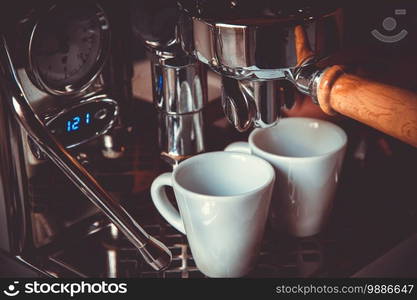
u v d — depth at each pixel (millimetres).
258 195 364
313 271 387
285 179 406
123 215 349
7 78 321
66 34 388
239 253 378
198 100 421
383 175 496
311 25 298
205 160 405
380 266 403
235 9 302
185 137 433
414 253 428
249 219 368
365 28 469
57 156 330
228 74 314
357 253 402
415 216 440
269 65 299
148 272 389
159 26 394
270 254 408
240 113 338
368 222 435
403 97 283
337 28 310
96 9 400
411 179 489
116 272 388
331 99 302
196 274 391
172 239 422
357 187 479
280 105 348
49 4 371
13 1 357
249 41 295
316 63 314
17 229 384
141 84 586
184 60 405
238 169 408
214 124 543
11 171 373
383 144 515
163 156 445
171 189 472
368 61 479
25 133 374
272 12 296
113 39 425
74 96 408
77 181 336
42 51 378
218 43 305
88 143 453
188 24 335
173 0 386
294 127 448
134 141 526
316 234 427
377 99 286
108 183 469
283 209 417
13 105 323
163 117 433
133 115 501
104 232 426
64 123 404
